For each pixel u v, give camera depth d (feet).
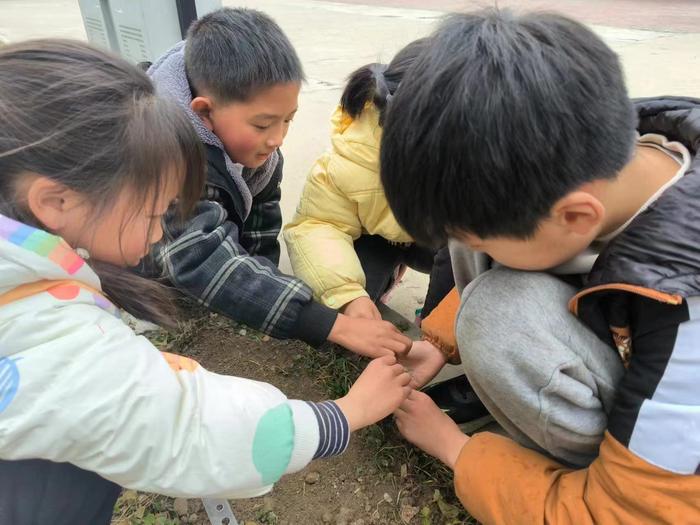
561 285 3.08
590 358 2.97
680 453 2.51
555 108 2.25
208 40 4.16
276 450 2.81
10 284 2.39
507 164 2.26
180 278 3.95
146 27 8.07
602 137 2.34
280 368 4.58
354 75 4.40
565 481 3.04
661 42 16.05
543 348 2.91
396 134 2.44
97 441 2.46
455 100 2.28
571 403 3.02
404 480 3.75
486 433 3.48
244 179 5.03
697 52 14.67
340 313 4.49
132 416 2.48
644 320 2.64
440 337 4.18
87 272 2.60
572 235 2.55
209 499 3.48
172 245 3.90
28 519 2.81
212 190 4.31
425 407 3.70
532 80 2.25
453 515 3.51
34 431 2.38
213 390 2.77
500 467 3.19
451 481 3.71
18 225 2.35
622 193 2.70
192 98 4.36
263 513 3.58
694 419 2.48
